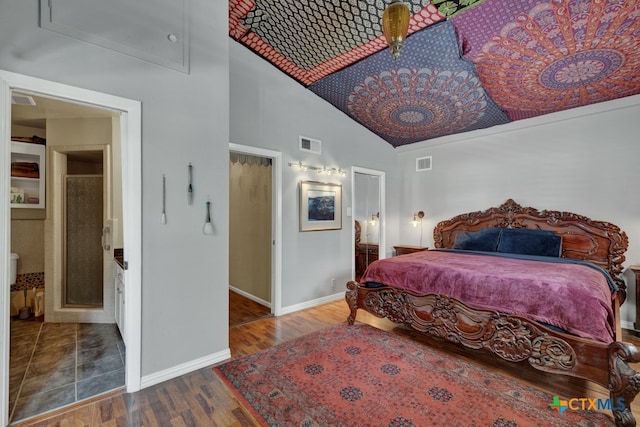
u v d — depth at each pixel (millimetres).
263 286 4117
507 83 3094
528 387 2117
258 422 1770
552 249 3463
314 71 3541
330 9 2559
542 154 3848
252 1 2660
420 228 5148
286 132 3705
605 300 2115
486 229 4109
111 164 3215
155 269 2172
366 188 4945
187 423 1760
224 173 2549
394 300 2943
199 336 2393
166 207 2223
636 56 2500
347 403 1932
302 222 3879
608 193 3371
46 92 1750
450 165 4770
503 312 2270
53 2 1763
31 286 3555
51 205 3227
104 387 2117
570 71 2777
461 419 1781
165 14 2217
